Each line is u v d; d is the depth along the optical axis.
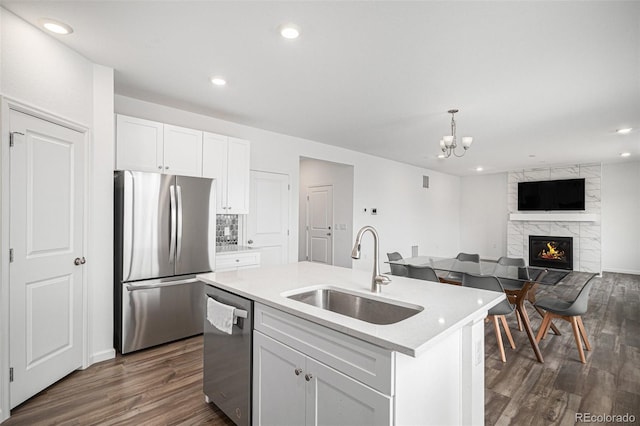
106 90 2.82
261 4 1.97
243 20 2.14
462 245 10.11
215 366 2.08
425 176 8.56
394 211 7.50
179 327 3.26
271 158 4.97
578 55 2.54
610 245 7.69
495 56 2.58
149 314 3.05
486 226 9.65
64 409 2.11
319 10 2.02
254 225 4.76
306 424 1.50
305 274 2.40
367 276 2.33
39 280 2.25
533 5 1.94
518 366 2.87
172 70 2.89
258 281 2.14
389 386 1.17
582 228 7.83
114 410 2.11
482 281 3.12
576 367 2.84
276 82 3.14
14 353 2.07
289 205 5.23
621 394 2.40
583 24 2.12
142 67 2.84
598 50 2.46
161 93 3.43
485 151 6.31
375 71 2.88
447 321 1.38
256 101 3.66
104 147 2.82
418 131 4.89
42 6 1.99
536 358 3.03
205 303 2.21
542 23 2.12
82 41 2.41
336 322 1.34
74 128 2.54
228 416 1.96
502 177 9.35
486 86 3.17
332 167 6.78
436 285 2.09
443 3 1.93
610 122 4.32
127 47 2.50
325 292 2.08
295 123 4.52
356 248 1.80
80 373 2.59
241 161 4.12
